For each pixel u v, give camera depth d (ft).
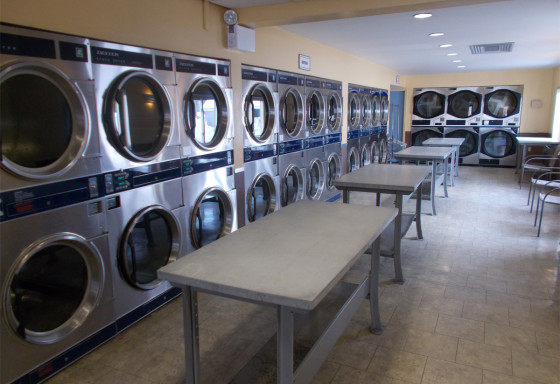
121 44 8.45
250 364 6.83
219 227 13.03
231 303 10.68
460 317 9.66
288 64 16.28
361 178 12.04
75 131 7.68
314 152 19.33
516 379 7.43
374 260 8.64
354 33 16.58
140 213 9.13
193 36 10.82
